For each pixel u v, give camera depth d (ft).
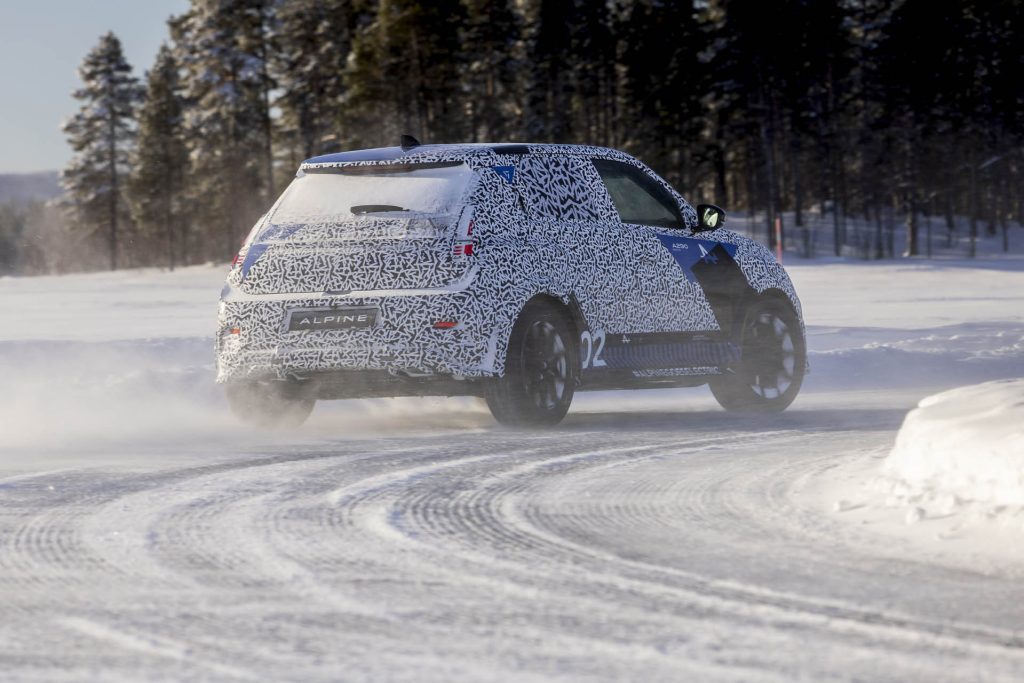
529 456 51.62
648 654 23.24
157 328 179.22
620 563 31.48
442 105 557.74
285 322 61.87
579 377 64.28
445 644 24.11
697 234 71.82
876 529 34.94
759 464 47.91
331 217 63.00
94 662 23.31
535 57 584.40
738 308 72.18
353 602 27.63
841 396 80.18
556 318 63.36
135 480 46.50
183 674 22.40
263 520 37.73
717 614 26.30
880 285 277.64
